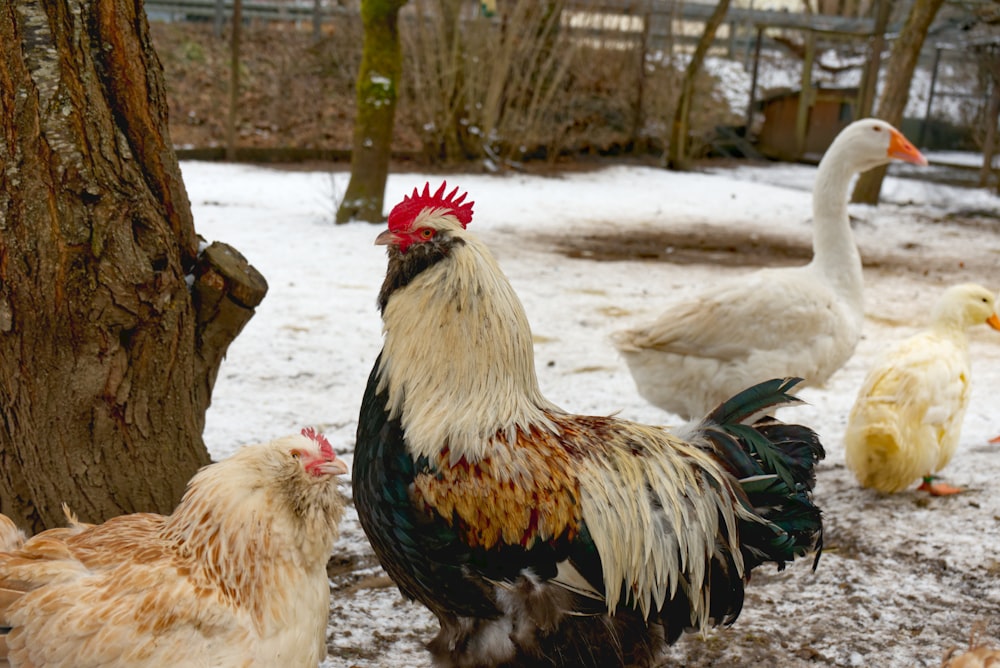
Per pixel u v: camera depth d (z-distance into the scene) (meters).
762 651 4.80
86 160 4.12
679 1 29.28
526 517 3.66
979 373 9.78
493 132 25.73
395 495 3.72
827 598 5.33
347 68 27.86
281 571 3.64
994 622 5.01
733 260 15.55
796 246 17.16
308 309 11.02
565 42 27.31
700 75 29.77
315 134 26.05
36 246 4.07
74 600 3.41
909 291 13.62
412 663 4.61
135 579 3.48
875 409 6.40
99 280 4.21
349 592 5.29
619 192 22.89
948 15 25.64
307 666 3.77
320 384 8.65
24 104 3.98
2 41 3.93
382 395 3.85
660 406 7.07
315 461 3.67
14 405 4.33
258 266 12.96
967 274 15.01
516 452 3.73
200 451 4.92
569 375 9.22
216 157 23.45
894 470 6.43
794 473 4.32
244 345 9.62
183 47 27.12
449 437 3.70
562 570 3.74
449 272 3.77
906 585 5.43
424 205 3.84
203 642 3.45
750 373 6.60
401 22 25.08
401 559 3.84
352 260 13.62
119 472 4.53
